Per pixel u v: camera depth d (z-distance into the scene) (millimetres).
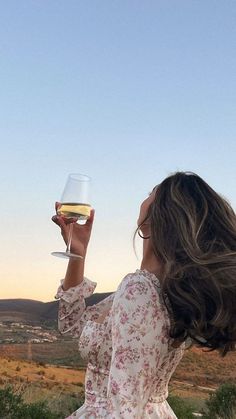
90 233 3152
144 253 2266
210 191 2168
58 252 2996
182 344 2137
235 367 40844
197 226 2066
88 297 3084
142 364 1918
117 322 1957
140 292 1971
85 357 2373
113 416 1862
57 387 23078
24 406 11625
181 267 1979
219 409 13797
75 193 3107
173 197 2117
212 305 1962
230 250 2045
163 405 2188
